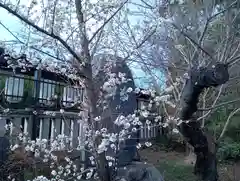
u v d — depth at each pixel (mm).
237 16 5824
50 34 2721
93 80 3100
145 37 3812
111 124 3461
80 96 4004
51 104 5875
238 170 7344
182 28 4645
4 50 3607
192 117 5145
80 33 3066
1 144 4457
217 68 4180
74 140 4672
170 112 6438
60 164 4414
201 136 5219
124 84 4605
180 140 9188
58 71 3682
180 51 6125
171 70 6344
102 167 3018
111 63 3604
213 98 7742
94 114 3100
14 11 2607
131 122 3986
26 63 3775
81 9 3094
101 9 3250
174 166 7227
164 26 4781
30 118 5633
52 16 3033
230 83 7082
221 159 8320
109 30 3744
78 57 2904
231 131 9148
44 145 3738
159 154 8898
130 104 4645
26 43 3223
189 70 4734
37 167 4500
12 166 4430
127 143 4828
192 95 4559
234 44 6121
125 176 4375
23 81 6078
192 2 5840
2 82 5625
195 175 5730
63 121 5887
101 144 2924
